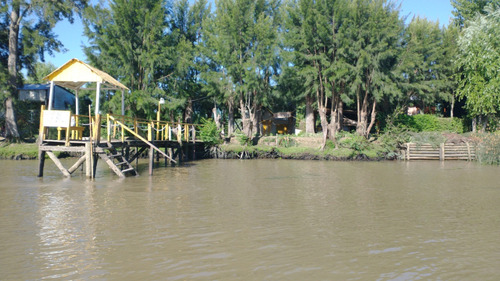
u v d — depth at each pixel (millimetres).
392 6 33594
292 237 8727
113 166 17953
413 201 13336
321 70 33719
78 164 18344
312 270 6727
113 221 10008
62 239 8438
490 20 33688
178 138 27391
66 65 18984
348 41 31781
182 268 6773
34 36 33094
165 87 37406
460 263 7129
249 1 35719
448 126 41062
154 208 11703
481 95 34219
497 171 23469
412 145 32375
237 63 35375
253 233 9023
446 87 41062
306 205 12492
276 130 49625
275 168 24938
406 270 6766
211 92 37094
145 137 24359
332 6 32781
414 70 37312
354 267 6891
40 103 42094
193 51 38125
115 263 6996
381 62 32469
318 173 22109
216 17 37906
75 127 18625
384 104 40094
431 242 8430
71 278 6312
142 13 35281
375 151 31984
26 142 34688
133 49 35562
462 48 35625
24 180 17375
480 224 10062
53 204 12125
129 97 33906
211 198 13578
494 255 7570
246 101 36719
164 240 8398
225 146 33625
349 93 33250
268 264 7000
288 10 33844
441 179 19531
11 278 6293
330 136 34438
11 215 10609
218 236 8734
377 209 11922
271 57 34875
